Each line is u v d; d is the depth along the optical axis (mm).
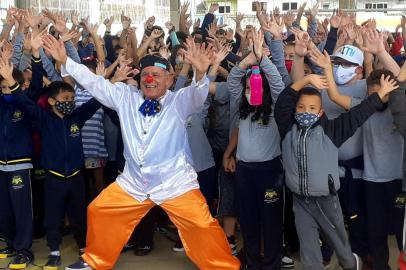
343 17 5762
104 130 5324
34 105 4453
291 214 4656
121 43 7379
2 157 4484
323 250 4418
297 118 3793
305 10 9023
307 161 3719
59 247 4691
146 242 4879
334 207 3793
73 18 7176
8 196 4570
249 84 4066
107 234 4254
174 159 4148
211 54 4027
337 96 4016
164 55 6074
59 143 4492
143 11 13828
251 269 4305
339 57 4355
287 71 4691
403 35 6895
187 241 4223
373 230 4059
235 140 4520
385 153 3982
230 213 4719
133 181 4180
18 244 4547
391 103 3648
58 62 4195
